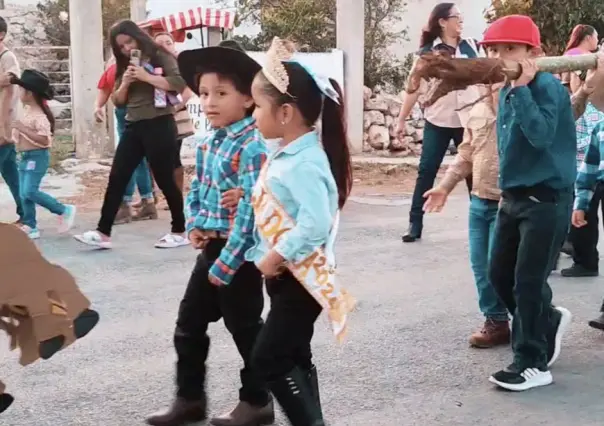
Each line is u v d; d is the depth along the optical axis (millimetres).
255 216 3229
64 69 16797
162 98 7039
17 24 18797
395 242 7793
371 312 5574
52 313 2232
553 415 3982
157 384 4348
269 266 3102
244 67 3496
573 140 4090
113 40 7055
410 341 5008
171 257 7066
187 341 3750
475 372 4527
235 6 17219
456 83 3529
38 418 3928
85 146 12266
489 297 4855
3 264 2180
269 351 3258
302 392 3275
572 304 5801
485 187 4766
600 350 4875
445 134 7543
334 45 15914
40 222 8516
